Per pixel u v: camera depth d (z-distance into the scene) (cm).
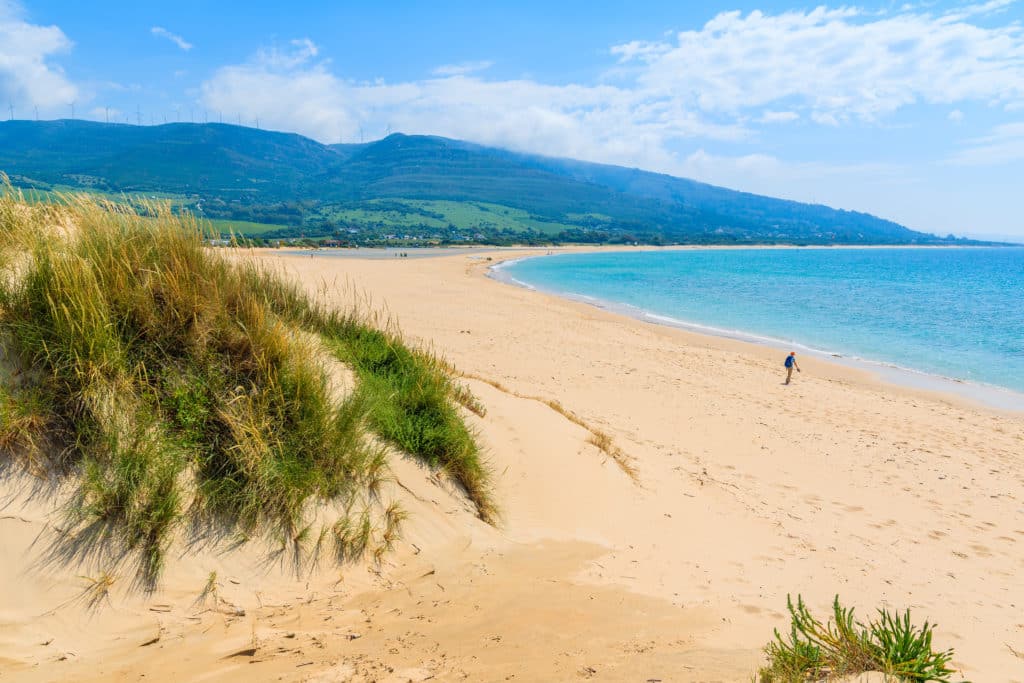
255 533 335
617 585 402
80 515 297
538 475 545
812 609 417
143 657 259
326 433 395
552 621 332
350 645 283
